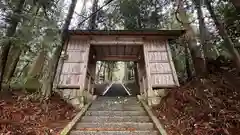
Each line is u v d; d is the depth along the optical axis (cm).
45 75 604
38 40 503
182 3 702
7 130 333
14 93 567
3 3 439
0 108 424
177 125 413
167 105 537
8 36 455
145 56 702
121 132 404
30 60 822
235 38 578
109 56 977
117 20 1198
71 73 664
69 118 484
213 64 689
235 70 573
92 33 707
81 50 710
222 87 520
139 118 504
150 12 1054
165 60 693
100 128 437
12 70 679
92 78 866
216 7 627
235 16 548
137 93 1190
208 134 347
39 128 373
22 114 418
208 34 665
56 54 585
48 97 546
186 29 684
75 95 629
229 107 421
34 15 503
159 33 712
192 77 704
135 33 712
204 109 429
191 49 673
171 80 655
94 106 650
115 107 631
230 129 349
